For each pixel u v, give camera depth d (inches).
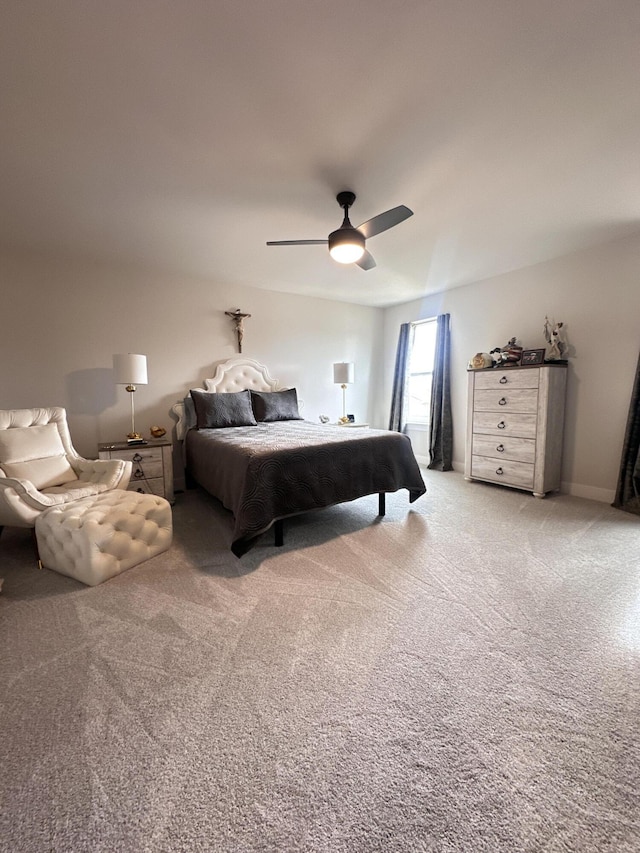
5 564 92.4
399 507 133.2
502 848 34.3
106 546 83.5
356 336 220.7
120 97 61.9
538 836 35.2
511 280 161.2
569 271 141.9
